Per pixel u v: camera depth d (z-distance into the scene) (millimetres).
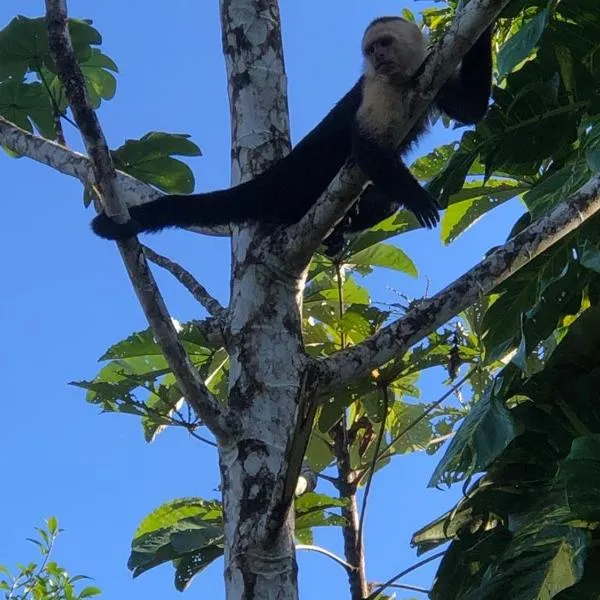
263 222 5012
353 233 5625
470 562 5066
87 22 5949
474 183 5926
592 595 4480
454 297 3984
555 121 5207
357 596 4871
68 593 6012
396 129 4297
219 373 5977
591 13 5164
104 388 4680
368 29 5480
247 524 3832
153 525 5504
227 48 5070
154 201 5074
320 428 5254
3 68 5656
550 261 5102
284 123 5066
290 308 4293
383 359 4016
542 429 5070
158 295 3727
